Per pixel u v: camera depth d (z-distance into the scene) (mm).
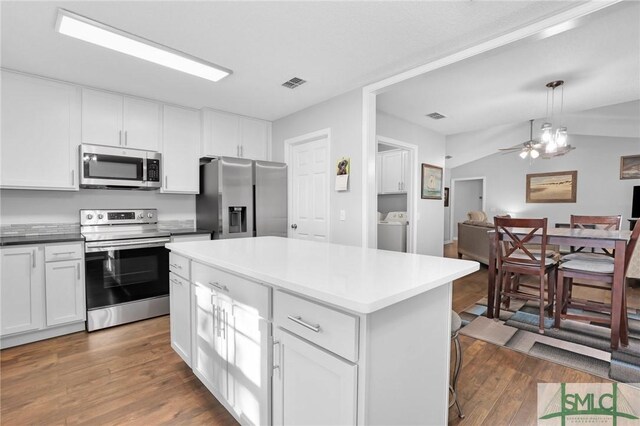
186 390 1822
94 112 2941
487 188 8453
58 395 1772
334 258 1525
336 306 964
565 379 1928
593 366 2074
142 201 3469
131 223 3354
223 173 3375
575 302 2857
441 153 5148
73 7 1799
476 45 2213
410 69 2621
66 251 2537
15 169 2557
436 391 1263
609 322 2447
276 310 1184
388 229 4711
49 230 2920
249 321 1327
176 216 3717
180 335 1998
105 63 2477
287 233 3938
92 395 1772
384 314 974
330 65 2566
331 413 976
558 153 4094
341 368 927
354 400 905
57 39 2125
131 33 2080
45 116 2693
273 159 4152
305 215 3734
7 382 1898
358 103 3041
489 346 2377
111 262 2756
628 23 2107
